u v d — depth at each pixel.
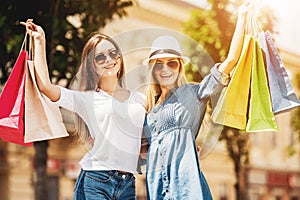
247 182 21.06
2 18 8.02
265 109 3.83
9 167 16.78
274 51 3.86
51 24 8.13
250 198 21.25
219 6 9.17
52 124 3.80
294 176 24.03
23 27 8.09
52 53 8.40
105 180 3.83
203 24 9.43
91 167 3.85
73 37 8.49
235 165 11.80
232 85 3.82
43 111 3.79
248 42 3.84
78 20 8.84
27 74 3.74
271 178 22.73
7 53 8.26
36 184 10.44
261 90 3.85
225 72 3.82
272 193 22.77
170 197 3.74
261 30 3.89
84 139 3.93
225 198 20.47
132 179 3.91
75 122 3.92
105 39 3.95
